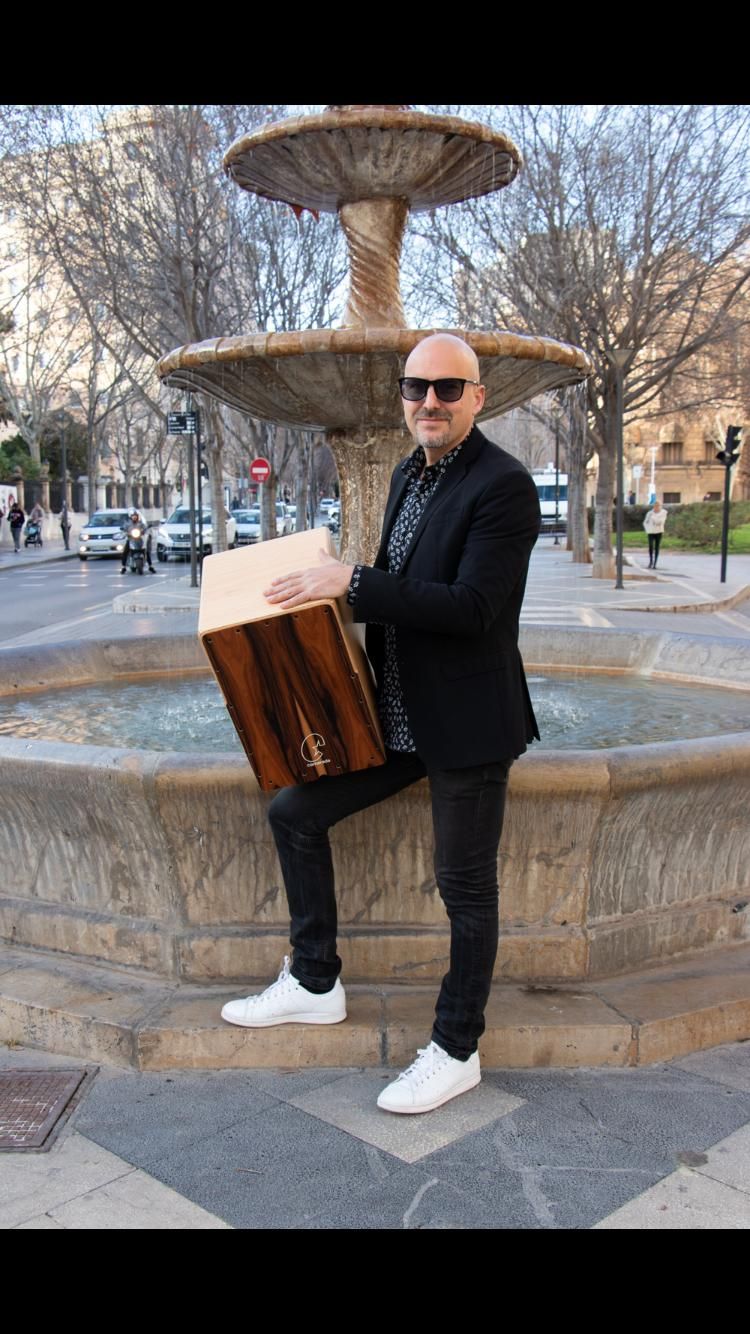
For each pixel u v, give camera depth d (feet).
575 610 53.06
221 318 73.97
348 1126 8.52
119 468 209.77
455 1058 8.82
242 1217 7.43
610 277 66.85
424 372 8.36
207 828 9.98
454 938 8.71
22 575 92.99
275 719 8.46
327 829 9.12
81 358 144.77
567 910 10.25
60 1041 9.78
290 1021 9.43
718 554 123.75
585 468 94.17
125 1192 7.70
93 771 9.87
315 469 154.92
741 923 11.11
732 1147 8.23
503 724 8.30
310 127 16.06
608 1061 9.44
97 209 64.90
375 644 9.15
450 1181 7.80
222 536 71.97
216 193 63.31
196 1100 8.93
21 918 11.07
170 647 22.53
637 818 10.04
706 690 20.10
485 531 8.07
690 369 78.13
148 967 10.41
